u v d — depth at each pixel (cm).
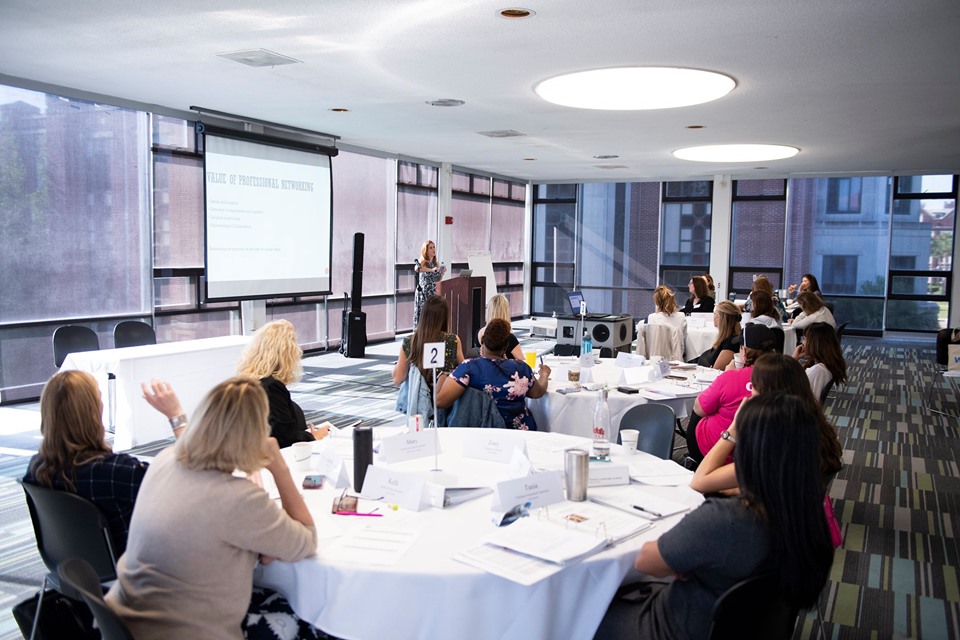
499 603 188
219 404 185
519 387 399
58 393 224
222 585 182
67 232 661
